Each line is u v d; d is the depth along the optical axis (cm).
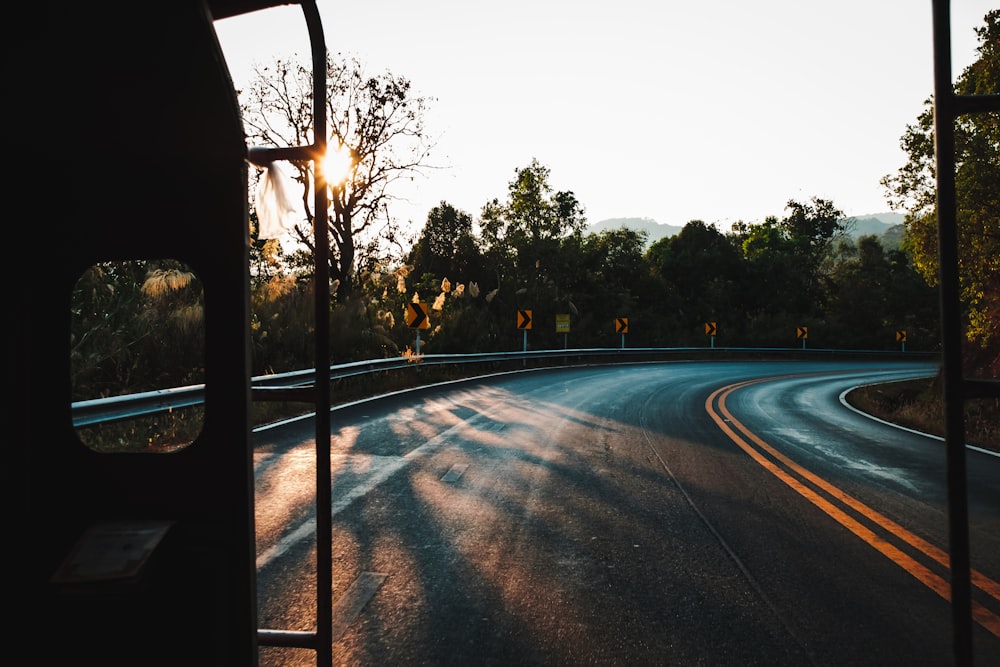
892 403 2219
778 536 563
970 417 1784
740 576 465
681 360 4044
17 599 190
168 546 193
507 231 4416
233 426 197
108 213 197
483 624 379
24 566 193
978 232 2023
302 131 2362
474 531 559
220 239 196
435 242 4225
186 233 197
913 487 777
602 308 4628
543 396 1700
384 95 2431
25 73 179
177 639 192
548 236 4500
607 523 592
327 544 238
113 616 188
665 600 420
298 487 687
